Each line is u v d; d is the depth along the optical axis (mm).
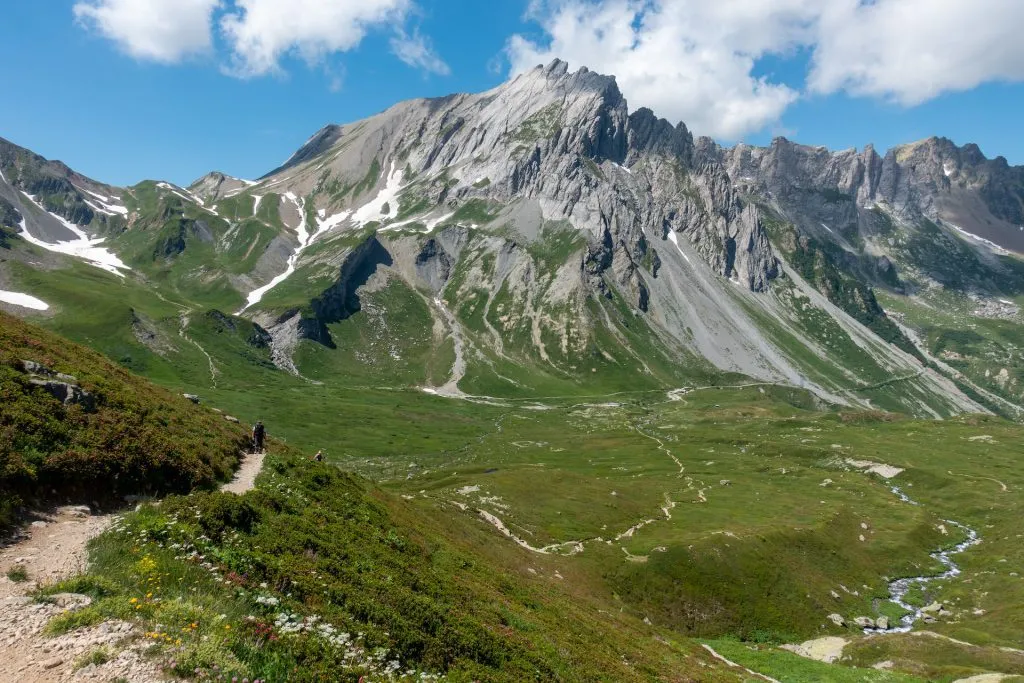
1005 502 141625
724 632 78688
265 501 32156
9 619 15820
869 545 111188
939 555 113562
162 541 22453
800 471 180000
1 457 24750
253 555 23828
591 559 87875
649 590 83312
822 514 124250
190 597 18766
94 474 28156
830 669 61125
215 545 23594
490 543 72875
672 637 66750
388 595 27000
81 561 20047
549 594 55281
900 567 105688
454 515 82312
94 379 40000
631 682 35562
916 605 93000
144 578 19266
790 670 60312
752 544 96125
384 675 19719
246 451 49844
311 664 17844
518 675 26297
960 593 94375
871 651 69625
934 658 65938
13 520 22719
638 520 115125
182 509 25391
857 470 185250
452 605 32219
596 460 196625
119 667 14336
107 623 16219
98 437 31078
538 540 91750
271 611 20250
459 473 148375
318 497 41531
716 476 171250
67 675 13766
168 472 33500
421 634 24734
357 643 21109
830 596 89500
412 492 114625
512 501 110312
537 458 198250
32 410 29484
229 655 16156
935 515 140750
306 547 28578
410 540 43812
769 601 84875
